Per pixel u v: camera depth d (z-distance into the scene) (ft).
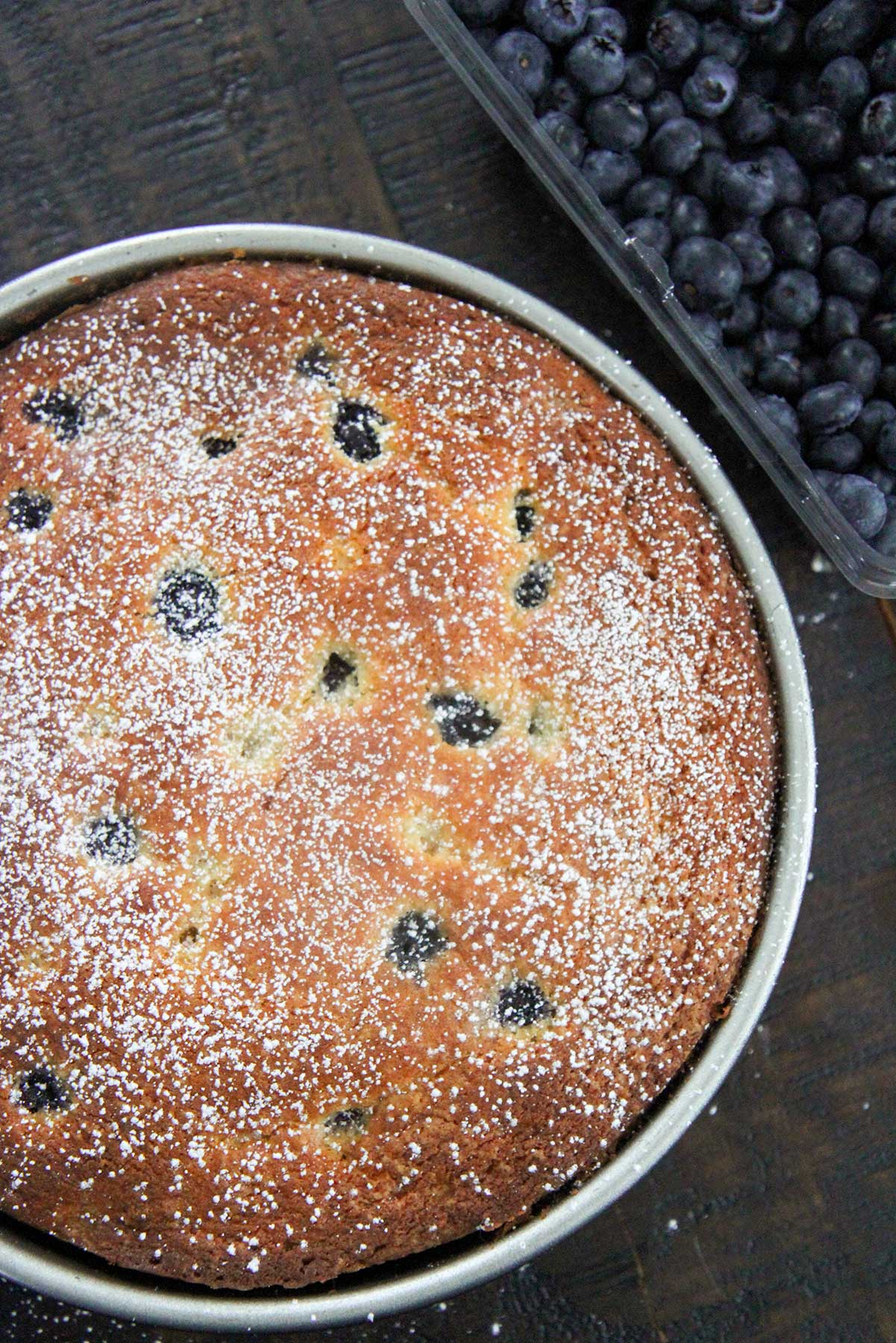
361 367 1.34
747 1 1.40
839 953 1.50
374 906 1.29
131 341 1.34
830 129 1.42
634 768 1.31
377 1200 1.30
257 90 1.49
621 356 1.44
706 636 1.35
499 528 1.33
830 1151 1.49
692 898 1.33
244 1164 1.29
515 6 1.41
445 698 1.31
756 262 1.42
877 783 1.50
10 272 1.48
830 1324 1.48
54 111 1.48
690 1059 1.35
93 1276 1.32
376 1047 1.29
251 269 1.36
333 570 1.31
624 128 1.40
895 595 1.43
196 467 1.32
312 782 1.29
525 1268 1.48
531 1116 1.31
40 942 1.29
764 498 1.50
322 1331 1.46
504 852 1.30
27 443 1.34
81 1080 1.29
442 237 1.49
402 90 1.49
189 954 1.29
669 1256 1.48
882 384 1.44
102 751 1.30
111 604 1.30
